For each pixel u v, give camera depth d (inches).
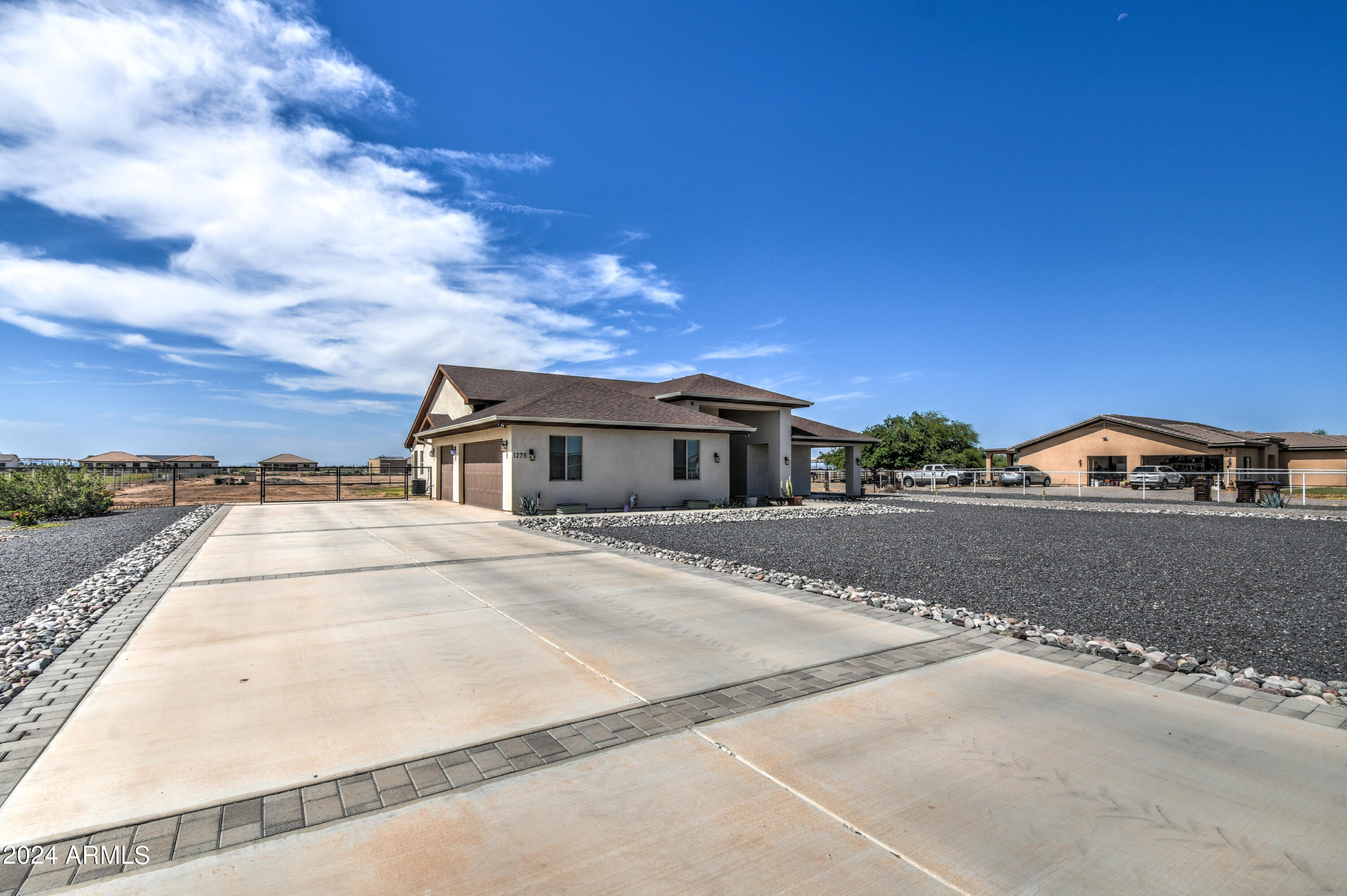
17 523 641.0
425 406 1275.8
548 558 408.8
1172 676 187.9
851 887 94.0
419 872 97.5
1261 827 108.7
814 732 147.7
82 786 122.9
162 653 207.2
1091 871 97.3
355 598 289.1
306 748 139.3
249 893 92.9
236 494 1252.5
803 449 1203.9
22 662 195.8
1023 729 149.3
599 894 92.6
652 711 160.2
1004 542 496.4
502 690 174.9
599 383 1205.7
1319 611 268.8
